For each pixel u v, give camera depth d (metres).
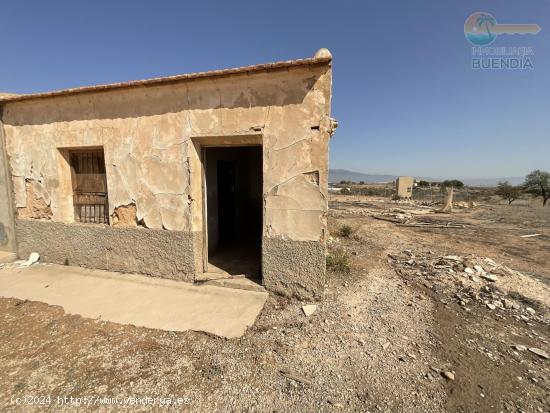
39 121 5.00
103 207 5.02
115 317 3.39
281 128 3.71
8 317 3.41
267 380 2.39
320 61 3.36
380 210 18.42
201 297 3.90
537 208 21.78
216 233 6.09
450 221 13.54
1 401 2.16
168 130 4.22
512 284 4.61
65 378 2.41
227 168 6.89
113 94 4.44
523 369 2.62
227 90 3.87
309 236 3.78
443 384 2.39
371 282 4.73
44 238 5.23
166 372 2.49
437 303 4.04
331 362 2.63
